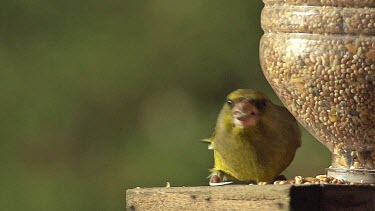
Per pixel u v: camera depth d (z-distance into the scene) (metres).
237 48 16.38
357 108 7.58
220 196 7.11
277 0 7.73
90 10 16.72
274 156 8.23
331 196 6.89
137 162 16.16
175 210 7.38
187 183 15.74
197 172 15.79
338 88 7.56
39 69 16.64
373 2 7.43
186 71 16.44
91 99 16.56
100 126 16.47
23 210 16.27
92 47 16.59
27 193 16.33
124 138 16.42
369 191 6.99
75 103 16.56
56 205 16.28
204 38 16.45
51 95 16.56
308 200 6.83
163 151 16.00
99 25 16.67
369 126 7.63
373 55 7.43
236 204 7.03
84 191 16.36
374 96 7.52
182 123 16.20
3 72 16.62
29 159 16.48
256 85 16.28
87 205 16.30
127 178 16.16
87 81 16.59
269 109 8.20
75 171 16.45
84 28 16.69
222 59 16.41
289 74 7.69
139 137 16.34
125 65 16.53
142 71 16.52
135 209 7.62
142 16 16.61
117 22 16.62
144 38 16.58
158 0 16.61
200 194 7.22
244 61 16.33
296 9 7.60
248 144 8.20
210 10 16.45
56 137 16.50
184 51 16.48
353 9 7.46
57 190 16.33
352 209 6.95
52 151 16.50
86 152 16.48
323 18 7.50
